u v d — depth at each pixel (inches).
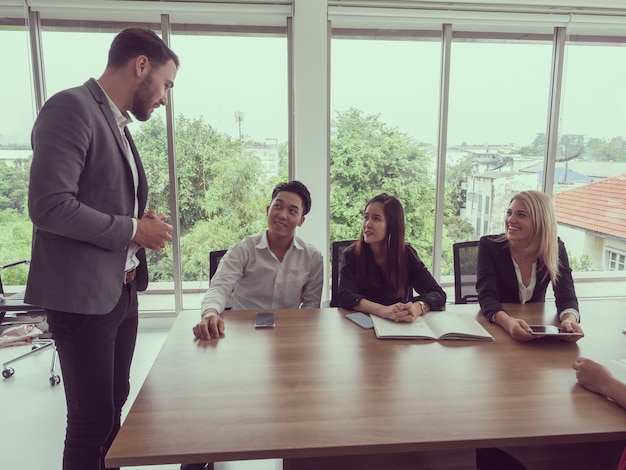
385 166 156.3
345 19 143.8
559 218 167.2
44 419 95.0
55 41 140.0
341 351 59.2
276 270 86.0
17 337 134.4
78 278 51.5
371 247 87.1
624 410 44.4
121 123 58.0
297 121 142.9
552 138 159.8
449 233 163.0
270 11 138.7
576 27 152.3
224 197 152.7
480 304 79.3
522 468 46.6
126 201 57.4
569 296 78.1
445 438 39.1
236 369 53.5
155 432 40.0
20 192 145.8
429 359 56.6
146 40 55.2
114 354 64.0
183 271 155.0
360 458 53.2
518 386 49.3
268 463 82.9
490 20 146.5
